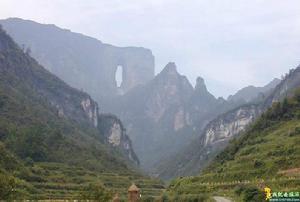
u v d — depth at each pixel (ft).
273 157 637.71
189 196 592.60
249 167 645.51
